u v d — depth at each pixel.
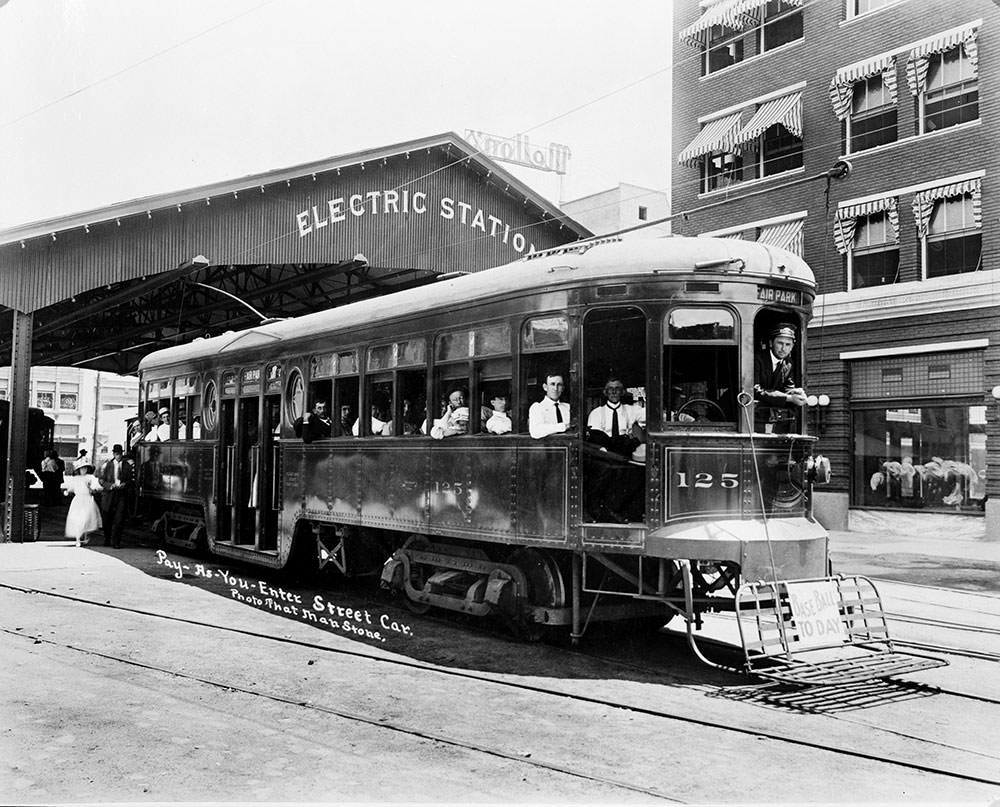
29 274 16.22
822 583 6.90
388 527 9.29
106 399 49.38
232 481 12.73
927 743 5.37
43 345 28.53
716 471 7.08
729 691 6.53
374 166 19.47
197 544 14.38
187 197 17.23
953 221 17.89
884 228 18.91
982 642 8.30
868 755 5.09
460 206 20.72
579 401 7.40
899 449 18.66
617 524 7.17
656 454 7.11
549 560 7.83
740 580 6.90
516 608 8.02
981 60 17.33
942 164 17.88
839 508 19.34
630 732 5.52
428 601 9.08
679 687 6.65
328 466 10.37
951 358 17.83
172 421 14.80
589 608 7.75
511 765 4.89
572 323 7.47
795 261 7.55
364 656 7.55
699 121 22.12
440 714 5.87
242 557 12.11
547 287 7.65
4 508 16.78
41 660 7.25
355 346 10.00
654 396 7.12
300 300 26.19
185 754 5.01
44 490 28.94
